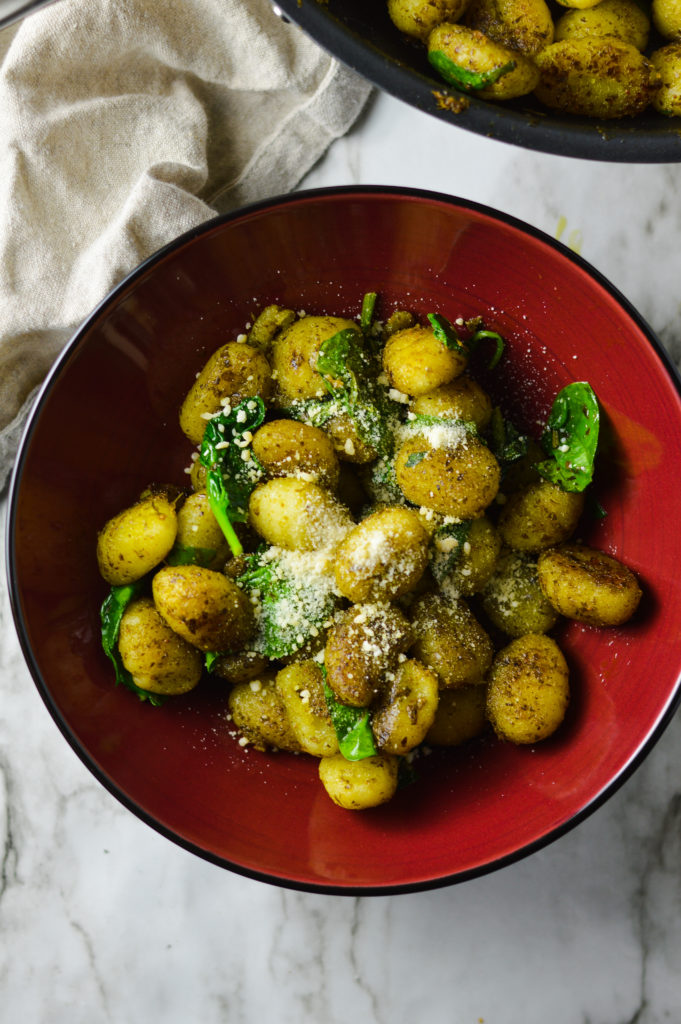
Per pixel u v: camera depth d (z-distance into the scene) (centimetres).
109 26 56
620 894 57
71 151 57
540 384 55
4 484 58
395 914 57
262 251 54
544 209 58
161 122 57
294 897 57
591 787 51
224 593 51
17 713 58
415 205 52
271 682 53
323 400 53
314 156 58
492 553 52
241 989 57
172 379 55
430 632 51
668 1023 56
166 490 55
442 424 52
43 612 52
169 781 53
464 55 50
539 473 53
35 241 57
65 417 53
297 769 54
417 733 50
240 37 56
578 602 51
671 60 51
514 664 52
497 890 57
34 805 57
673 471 52
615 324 52
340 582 51
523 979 56
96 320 52
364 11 52
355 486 54
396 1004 56
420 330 53
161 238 57
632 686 52
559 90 51
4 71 56
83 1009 57
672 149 50
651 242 58
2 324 56
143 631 52
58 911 57
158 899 57
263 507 52
